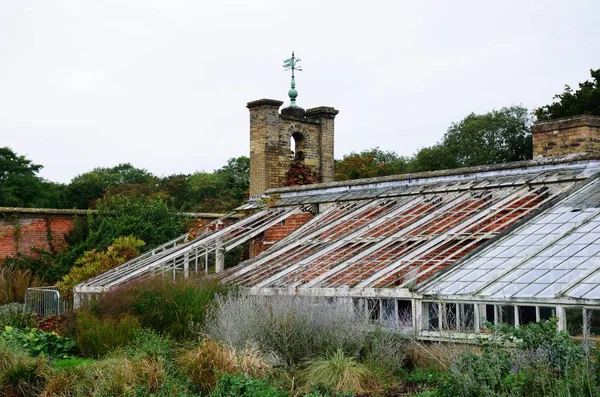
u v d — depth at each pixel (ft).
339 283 53.83
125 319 53.47
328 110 93.30
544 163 59.77
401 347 45.52
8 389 42.83
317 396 37.24
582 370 29.68
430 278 47.57
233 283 59.47
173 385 40.24
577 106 139.54
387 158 223.51
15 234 97.35
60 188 221.87
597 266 41.04
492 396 30.25
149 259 73.77
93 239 95.66
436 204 63.31
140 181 234.58
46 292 79.30
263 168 87.35
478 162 177.47
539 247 46.52
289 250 66.80
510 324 41.57
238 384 37.50
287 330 46.55
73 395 40.70
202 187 211.20
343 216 69.92
